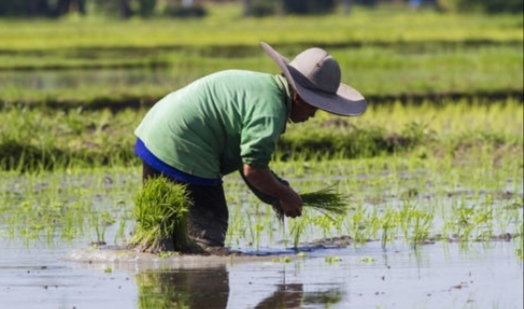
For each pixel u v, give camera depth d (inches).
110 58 2972.4
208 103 802.8
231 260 792.3
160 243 804.0
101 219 951.0
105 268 769.6
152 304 667.4
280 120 789.9
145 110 1681.8
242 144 789.9
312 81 798.5
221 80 805.2
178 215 800.9
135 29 4313.5
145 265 776.9
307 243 857.5
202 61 2733.8
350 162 1327.5
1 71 2677.2
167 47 3248.0
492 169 1263.5
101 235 877.2
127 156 1336.1
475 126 1551.4
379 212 985.5
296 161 1331.2
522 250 821.9
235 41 3366.1
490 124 1572.3
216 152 808.9
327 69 799.7
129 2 6624.0
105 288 709.9
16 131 1344.7
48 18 6225.4
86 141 1360.7
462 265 777.6
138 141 824.9
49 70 2701.8
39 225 923.4
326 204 850.1
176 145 806.5
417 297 682.2
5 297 685.9
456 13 5757.9
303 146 1373.0
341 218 896.9
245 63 2684.5
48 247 840.3
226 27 4389.8
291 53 3029.0
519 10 5664.4
